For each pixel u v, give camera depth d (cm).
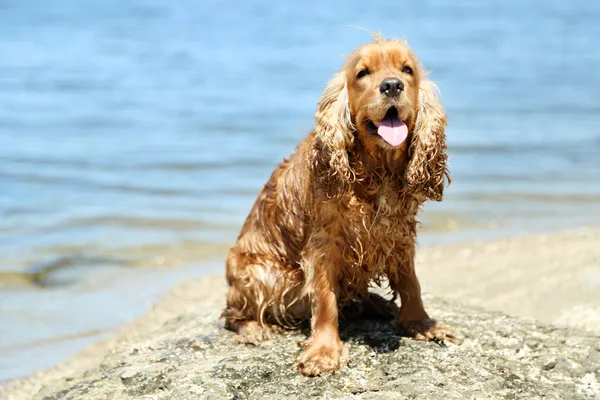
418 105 488
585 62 2781
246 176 1270
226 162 1361
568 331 524
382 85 457
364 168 479
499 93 2169
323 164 478
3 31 3509
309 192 493
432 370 454
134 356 519
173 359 505
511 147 1507
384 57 478
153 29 3759
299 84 2195
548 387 441
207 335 548
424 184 489
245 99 1981
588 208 1099
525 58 2916
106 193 1159
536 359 474
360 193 479
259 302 535
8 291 768
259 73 2409
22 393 547
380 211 479
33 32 3488
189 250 907
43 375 578
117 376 485
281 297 531
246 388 447
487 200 1146
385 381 447
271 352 498
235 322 552
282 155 1408
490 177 1288
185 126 1666
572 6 6088
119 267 843
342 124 478
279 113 1794
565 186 1224
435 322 512
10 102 1919
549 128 1684
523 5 6244
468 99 2080
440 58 2922
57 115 1772
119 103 1930
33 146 1473
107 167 1319
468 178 1284
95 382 483
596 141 1548
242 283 540
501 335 514
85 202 1107
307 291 491
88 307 724
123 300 743
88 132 1599
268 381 454
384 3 6375
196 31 3681
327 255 485
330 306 485
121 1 6047
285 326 550
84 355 613
